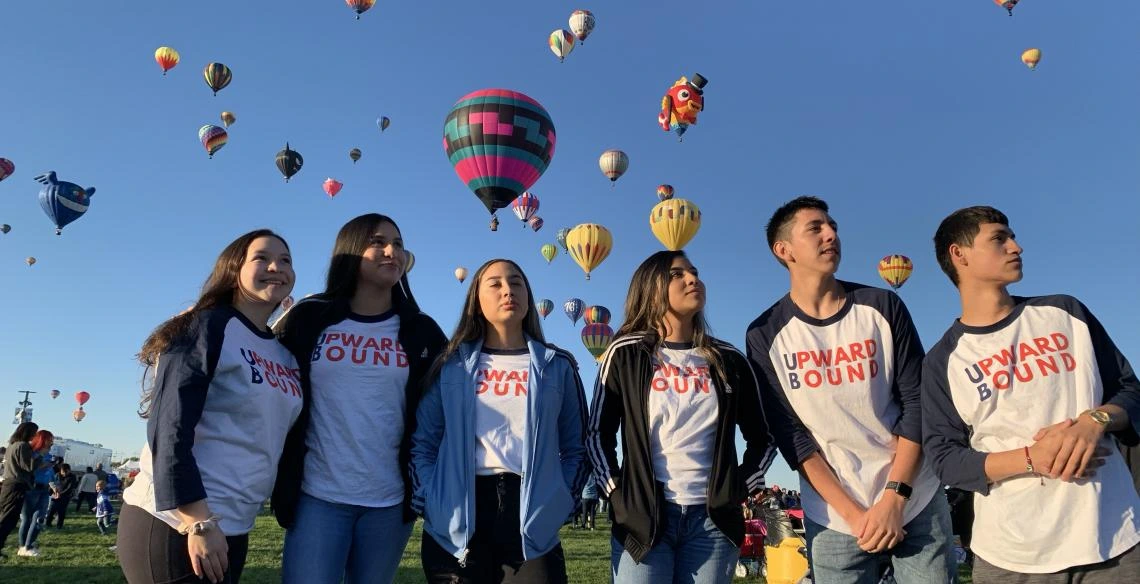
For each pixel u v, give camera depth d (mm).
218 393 2525
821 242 3031
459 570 2762
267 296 2748
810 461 2912
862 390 2904
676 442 2877
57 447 35562
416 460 2986
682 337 3150
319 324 3037
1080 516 2412
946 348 2820
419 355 3170
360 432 2889
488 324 3252
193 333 2498
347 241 3223
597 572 8164
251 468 2574
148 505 2393
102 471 18516
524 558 2744
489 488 2836
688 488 2824
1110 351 2605
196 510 2291
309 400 2926
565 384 3152
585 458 3074
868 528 2711
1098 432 2328
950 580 2791
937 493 2865
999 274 2693
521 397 2992
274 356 2795
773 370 3076
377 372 2992
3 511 8086
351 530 2871
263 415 2604
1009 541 2523
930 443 2758
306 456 2893
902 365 2957
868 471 2881
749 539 8188
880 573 3127
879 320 2992
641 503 2787
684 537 2820
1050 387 2564
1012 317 2723
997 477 2500
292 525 2828
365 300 3215
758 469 2984
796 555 6859
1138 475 2469
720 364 2992
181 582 2320
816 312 3113
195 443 2496
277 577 7289
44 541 10508
